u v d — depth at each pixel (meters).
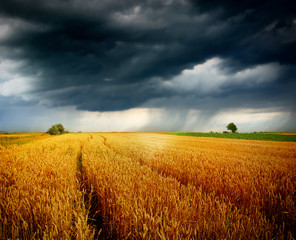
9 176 4.79
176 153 10.34
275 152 13.76
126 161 7.41
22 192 3.43
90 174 5.31
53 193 3.39
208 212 2.97
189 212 2.62
